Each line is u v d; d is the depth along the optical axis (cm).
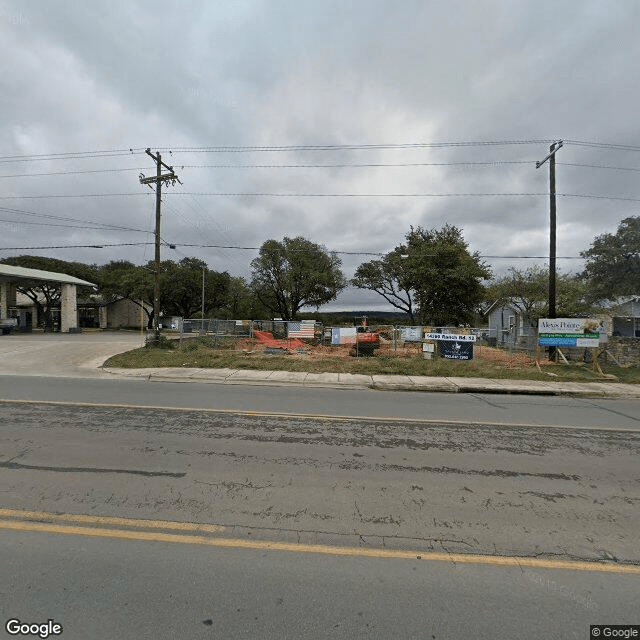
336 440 614
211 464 495
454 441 626
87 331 4684
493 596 267
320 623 239
